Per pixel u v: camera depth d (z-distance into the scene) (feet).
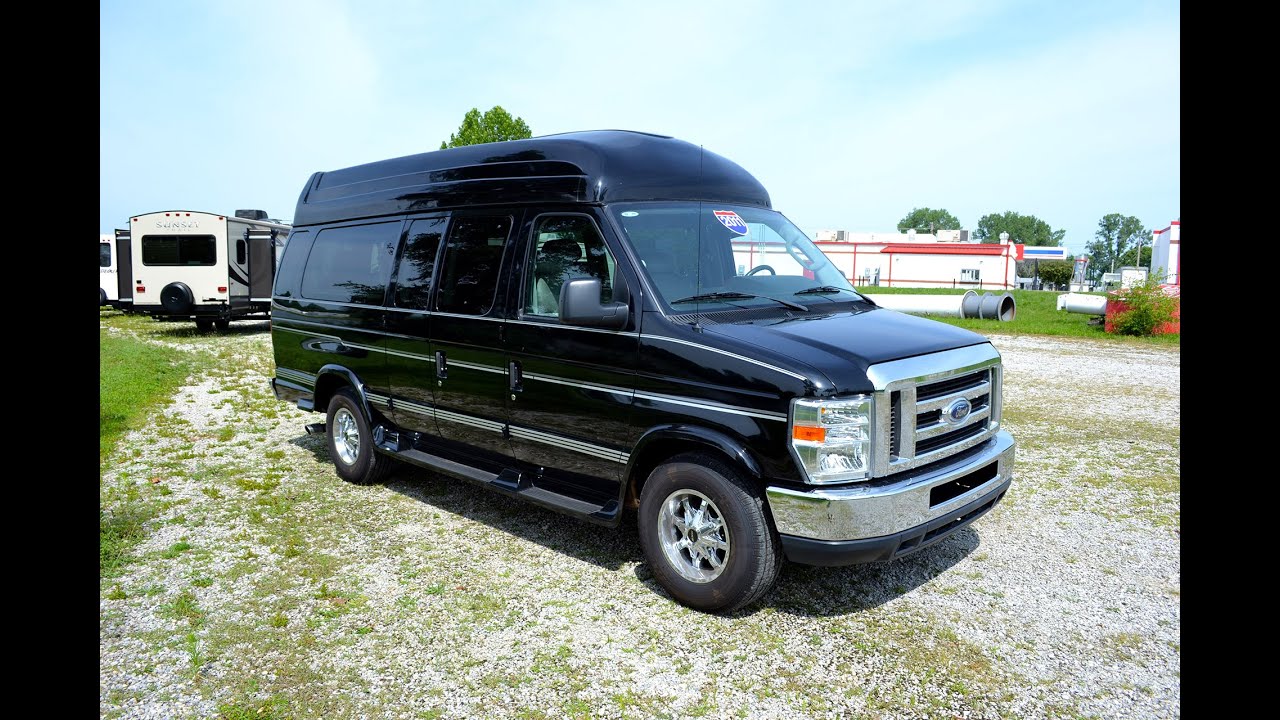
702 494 13.03
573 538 17.03
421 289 18.08
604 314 13.52
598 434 14.40
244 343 53.57
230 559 15.99
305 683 11.55
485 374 16.44
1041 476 21.39
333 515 18.57
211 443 25.62
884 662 11.99
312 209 22.63
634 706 10.90
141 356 43.98
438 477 21.74
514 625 13.17
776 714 10.71
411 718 10.69
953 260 165.48
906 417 12.26
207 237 56.80
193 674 11.80
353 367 20.29
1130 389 34.42
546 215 15.52
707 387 12.67
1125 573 15.05
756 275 15.78
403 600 14.10
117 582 14.88
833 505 11.62
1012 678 11.57
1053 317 71.67
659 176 15.39
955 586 14.56
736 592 12.78
